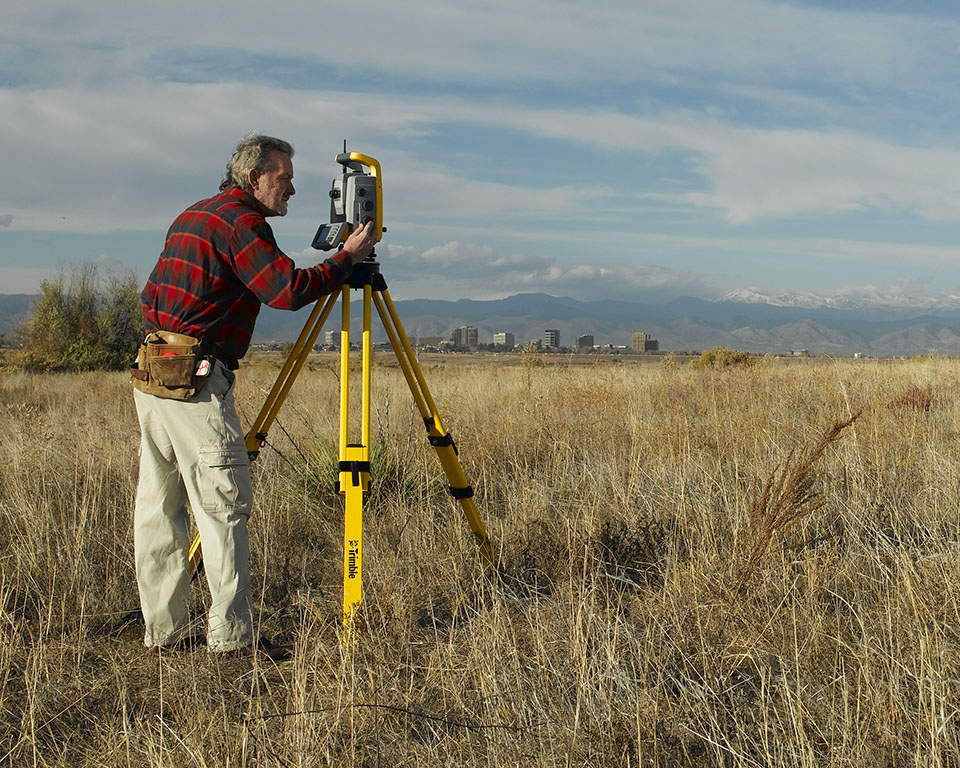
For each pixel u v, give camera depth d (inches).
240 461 130.6
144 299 135.1
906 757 88.9
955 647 110.0
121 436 273.6
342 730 99.5
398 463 215.9
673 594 134.7
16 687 116.6
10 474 228.8
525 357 626.2
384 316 145.9
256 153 130.9
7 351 1170.0
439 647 120.6
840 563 144.1
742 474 202.7
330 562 171.8
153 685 117.1
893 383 399.2
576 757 90.2
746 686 108.0
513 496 195.6
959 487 183.5
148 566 130.9
